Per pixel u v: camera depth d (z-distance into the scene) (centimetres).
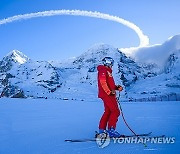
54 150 380
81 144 417
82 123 665
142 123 645
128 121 692
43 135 505
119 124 635
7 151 378
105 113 467
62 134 511
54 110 1105
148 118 756
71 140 440
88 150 376
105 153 355
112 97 465
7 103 1467
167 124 610
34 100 1916
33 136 496
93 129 567
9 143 434
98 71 476
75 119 759
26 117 812
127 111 1074
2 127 606
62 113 966
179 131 502
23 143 433
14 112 972
